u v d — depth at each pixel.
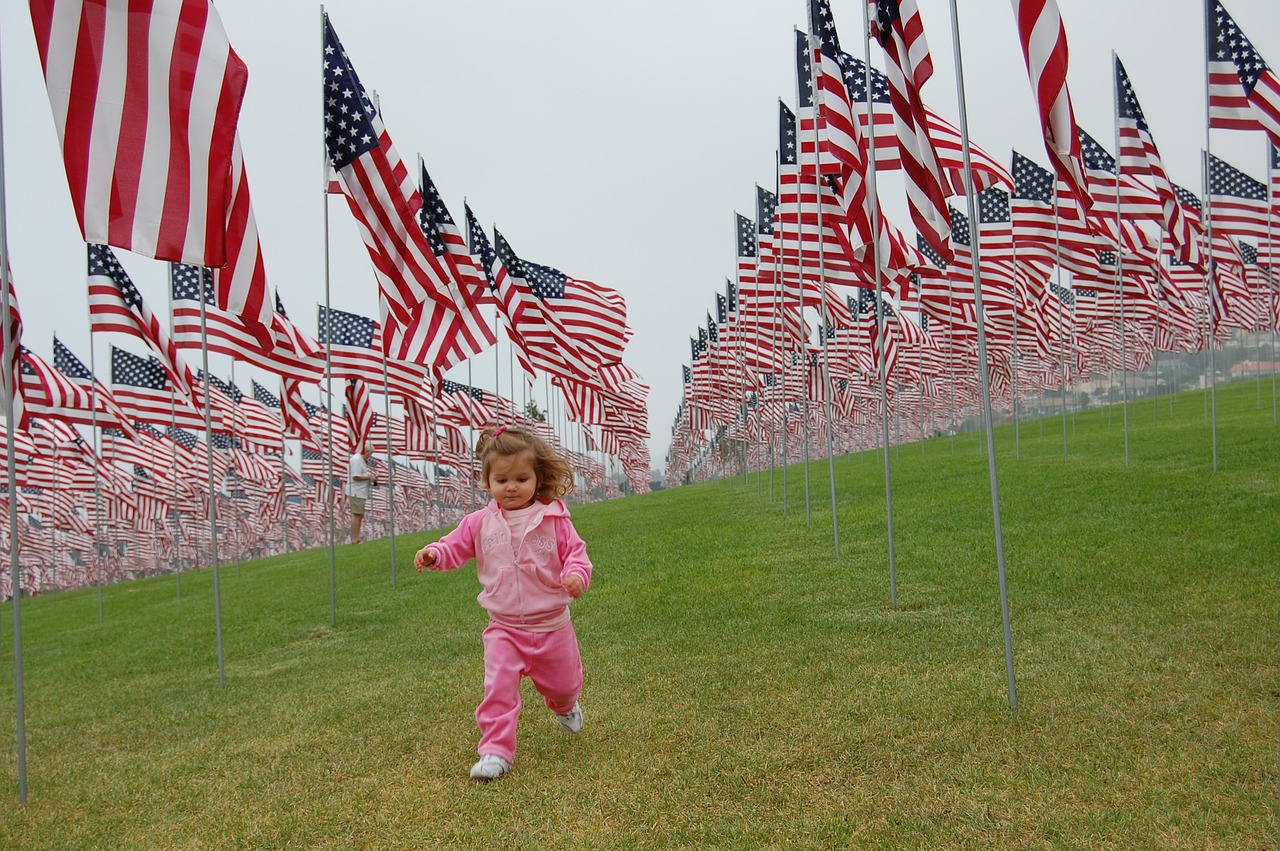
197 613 17.69
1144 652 5.97
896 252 12.65
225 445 37.19
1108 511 12.32
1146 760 4.25
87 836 4.85
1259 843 3.39
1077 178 6.88
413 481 55.44
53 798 5.74
